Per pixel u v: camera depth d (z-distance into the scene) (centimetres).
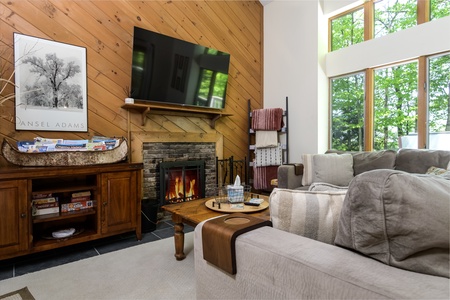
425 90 306
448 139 288
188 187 364
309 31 396
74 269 199
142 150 317
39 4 252
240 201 218
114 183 246
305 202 94
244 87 438
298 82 411
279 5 437
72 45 270
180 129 358
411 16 324
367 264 64
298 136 413
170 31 346
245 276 83
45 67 255
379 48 343
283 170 312
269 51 455
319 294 63
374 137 358
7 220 195
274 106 448
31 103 248
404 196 61
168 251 232
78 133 275
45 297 163
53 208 228
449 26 284
